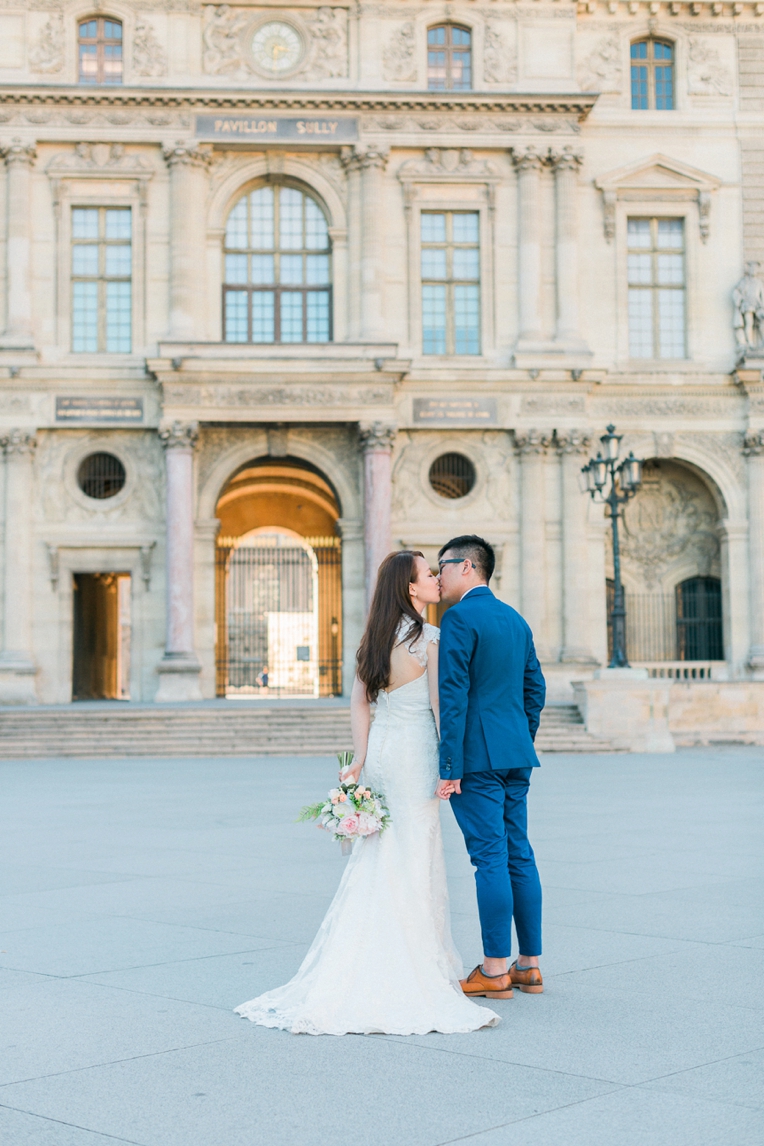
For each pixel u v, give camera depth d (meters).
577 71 45.81
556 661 43.44
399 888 7.50
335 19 44.56
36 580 43.28
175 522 41.88
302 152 44.38
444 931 7.82
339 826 7.46
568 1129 5.54
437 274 44.88
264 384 42.12
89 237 44.06
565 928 10.04
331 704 38.94
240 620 67.25
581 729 35.41
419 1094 6.01
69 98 43.22
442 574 8.52
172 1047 6.79
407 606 7.94
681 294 46.22
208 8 44.16
